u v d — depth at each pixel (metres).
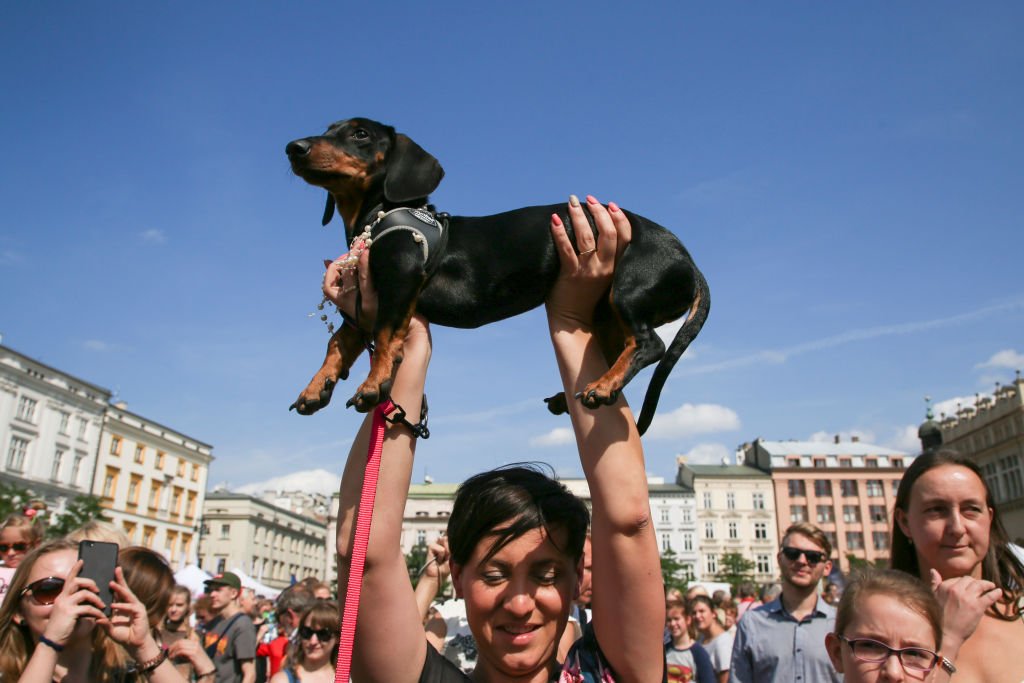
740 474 69.88
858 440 75.19
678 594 6.80
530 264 2.19
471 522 2.04
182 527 56.38
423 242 2.15
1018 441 41.97
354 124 2.49
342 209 2.55
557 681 2.05
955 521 2.88
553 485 2.13
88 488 46.44
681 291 2.20
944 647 2.37
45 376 43.62
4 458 40.09
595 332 2.33
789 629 4.39
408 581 1.99
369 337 2.17
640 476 1.97
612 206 2.20
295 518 79.00
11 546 4.96
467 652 5.02
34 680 2.76
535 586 1.99
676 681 5.54
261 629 10.09
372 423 1.94
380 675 1.91
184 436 57.34
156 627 3.58
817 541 4.49
